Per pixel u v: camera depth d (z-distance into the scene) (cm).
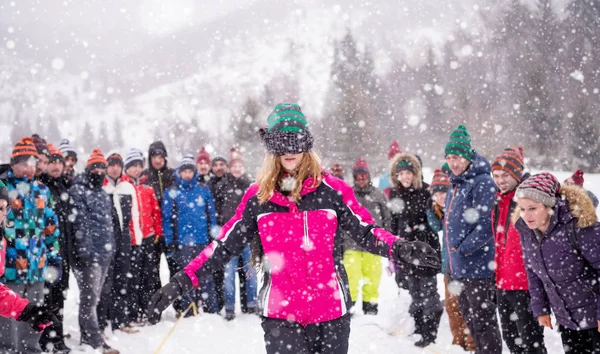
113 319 603
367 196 678
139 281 657
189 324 630
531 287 346
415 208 591
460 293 432
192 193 681
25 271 433
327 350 251
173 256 685
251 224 258
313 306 249
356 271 657
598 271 308
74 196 518
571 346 334
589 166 2369
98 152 545
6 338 404
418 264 227
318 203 251
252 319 662
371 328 580
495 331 406
